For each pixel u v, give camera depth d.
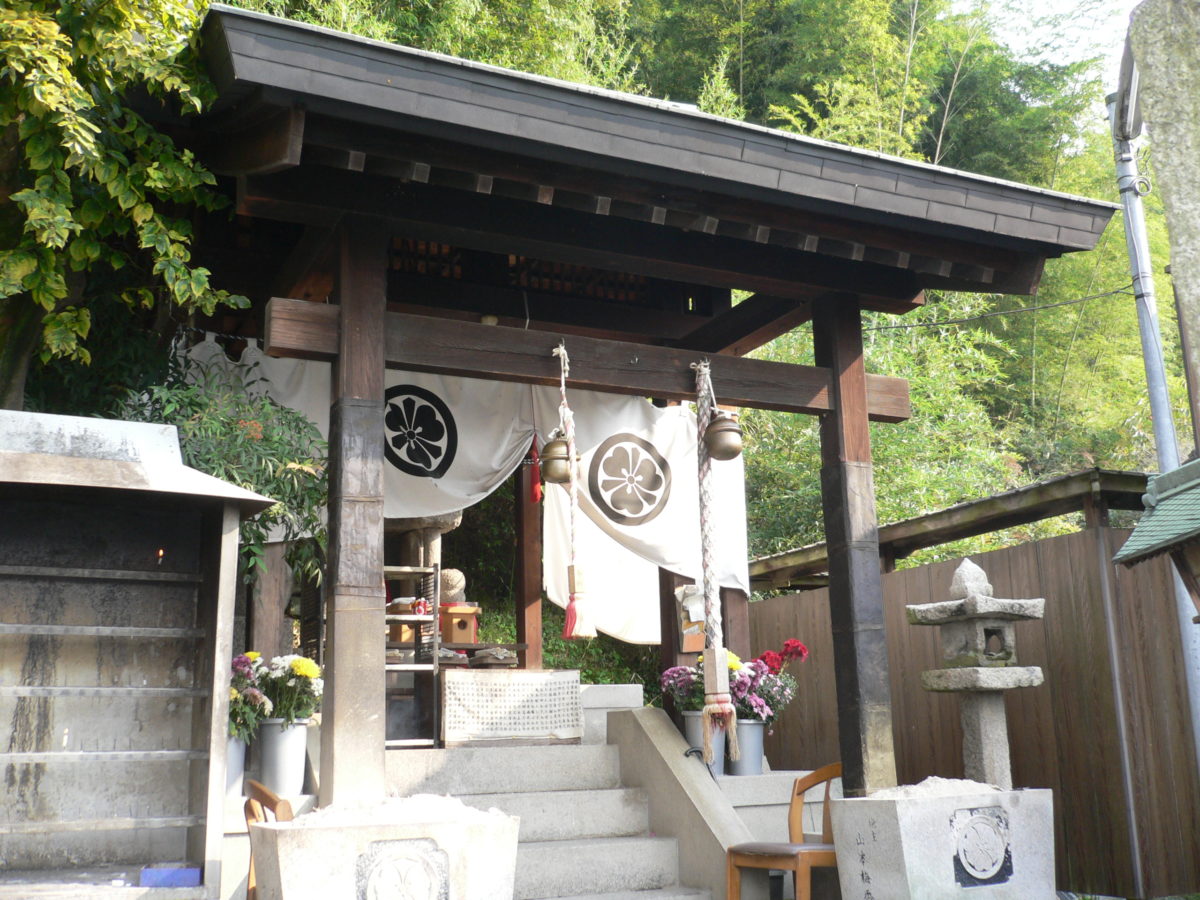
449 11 10.17
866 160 4.84
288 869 3.39
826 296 5.64
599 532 7.13
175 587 4.17
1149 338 5.93
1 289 4.36
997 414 15.28
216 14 3.84
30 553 3.97
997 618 4.95
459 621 7.01
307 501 4.96
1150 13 2.30
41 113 4.22
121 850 3.94
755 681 6.00
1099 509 5.80
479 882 3.58
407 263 6.59
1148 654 5.63
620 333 7.03
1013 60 17.08
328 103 3.99
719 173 4.57
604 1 13.73
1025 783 6.04
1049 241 5.20
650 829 5.31
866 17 14.33
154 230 4.60
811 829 5.63
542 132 4.25
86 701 3.96
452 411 6.15
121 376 5.08
